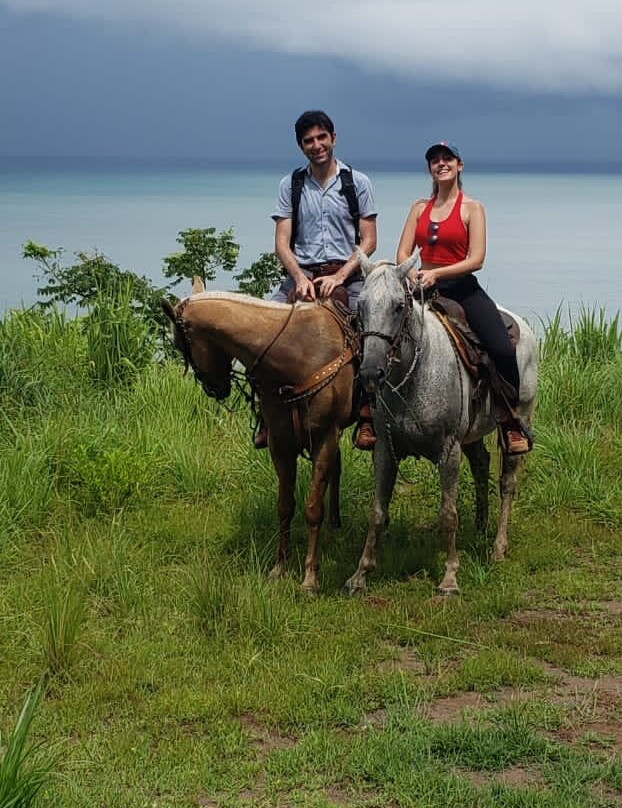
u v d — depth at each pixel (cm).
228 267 1353
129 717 552
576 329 1284
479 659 613
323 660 613
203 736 533
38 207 16088
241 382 1070
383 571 773
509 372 755
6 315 1187
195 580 675
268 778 492
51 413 1013
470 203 747
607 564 808
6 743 491
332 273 778
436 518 895
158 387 1065
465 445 844
